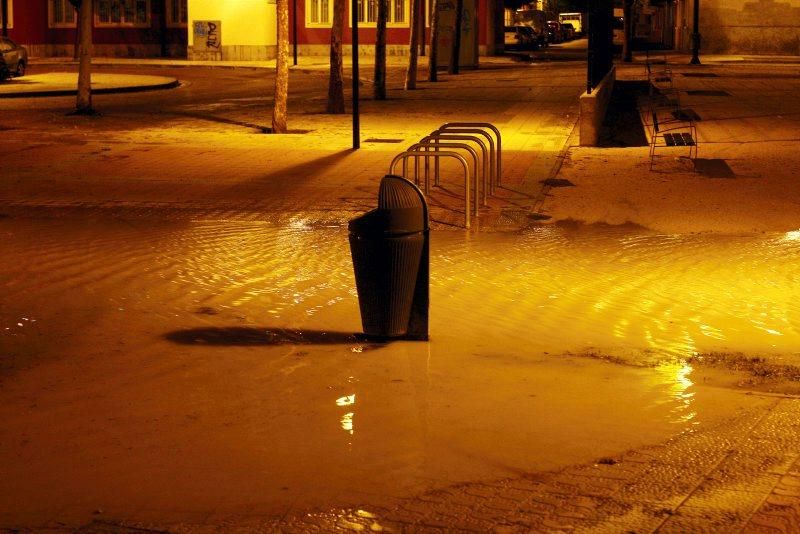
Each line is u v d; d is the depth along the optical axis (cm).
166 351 1006
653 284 1290
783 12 7538
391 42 7494
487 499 635
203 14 7112
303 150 2647
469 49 6300
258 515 618
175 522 610
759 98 3991
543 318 1132
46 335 1070
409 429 775
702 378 907
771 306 1177
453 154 1702
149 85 4897
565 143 2770
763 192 1977
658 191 2008
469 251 1505
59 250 1507
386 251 1019
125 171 2308
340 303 1202
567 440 745
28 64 6819
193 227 1688
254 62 7000
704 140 2802
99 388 891
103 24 7669
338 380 909
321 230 1658
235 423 795
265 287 1282
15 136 2980
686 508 609
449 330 1086
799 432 750
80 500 648
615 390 873
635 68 5956
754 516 593
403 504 630
